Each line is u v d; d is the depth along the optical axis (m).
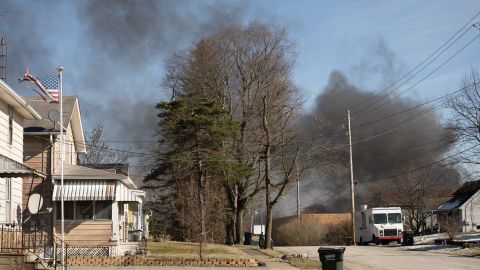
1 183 25.42
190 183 45.91
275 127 54.47
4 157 21.80
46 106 35.84
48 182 31.95
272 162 55.34
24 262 21.14
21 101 26.44
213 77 57.44
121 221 34.41
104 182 31.72
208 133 48.25
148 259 27.81
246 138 55.09
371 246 48.81
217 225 54.44
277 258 32.81
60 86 27.25
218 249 36.06
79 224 31.44
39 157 32.38
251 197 56.22
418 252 37.91
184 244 38.75
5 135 26.41
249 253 36.97
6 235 24.39
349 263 29.89
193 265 27.11
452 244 42.44
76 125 37.72
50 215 31.39
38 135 32.22
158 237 55.72
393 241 52.41
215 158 48.22
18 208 27.83
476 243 40.66
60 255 27.59
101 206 31.70
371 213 53.31
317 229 70.94
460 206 65.19
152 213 56.16
